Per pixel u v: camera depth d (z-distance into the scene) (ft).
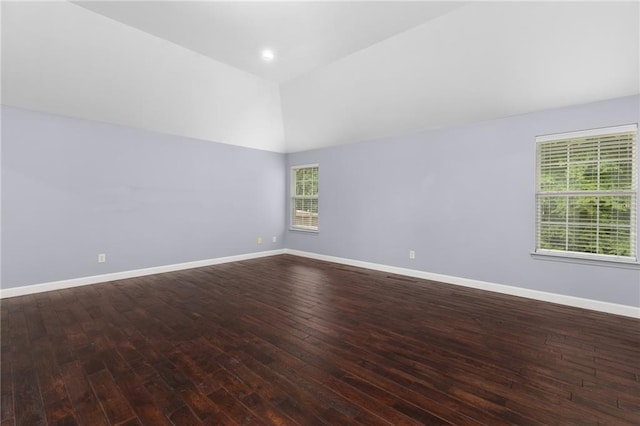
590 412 5.32
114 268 13.91
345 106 14.87
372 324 9.16
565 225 11.00
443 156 13.84
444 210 13.85
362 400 5.63
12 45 9.59
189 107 14.40
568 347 7.70
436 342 7.99
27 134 11.60
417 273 14.80
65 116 12.42
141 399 5.61
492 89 11.18
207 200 17.19
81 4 8.82
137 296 11.68
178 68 12.21
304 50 11.28
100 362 6.91
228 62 12.38
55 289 12.34
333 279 14.38
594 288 10.27
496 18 8.84
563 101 10.59
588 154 10.46
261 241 20.06
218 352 7.41
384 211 16.05
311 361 7.01
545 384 6.14
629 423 5.04
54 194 12.25
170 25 9.70
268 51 11.36
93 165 13.19
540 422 5.06
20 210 11.53
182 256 16.24
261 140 18.85
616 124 9.80
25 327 8.77
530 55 9.61
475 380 6.28
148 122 14.39
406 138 15.11
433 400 5.63
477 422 5.05
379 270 16.25
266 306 10.68
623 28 8.09
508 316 9.78
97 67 11.12
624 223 9.90
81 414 5.20
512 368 6.74
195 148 16.60
